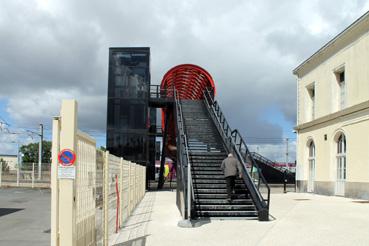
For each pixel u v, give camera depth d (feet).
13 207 63.36
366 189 75.56
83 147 21.29
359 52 79.66
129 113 106.11
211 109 91.45
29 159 337.72
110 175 33.32
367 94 76.43
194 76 126.82
